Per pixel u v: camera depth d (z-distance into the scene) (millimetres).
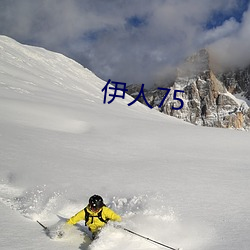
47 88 62375
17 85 50094
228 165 14242
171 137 23219
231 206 7844
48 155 13797
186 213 7168
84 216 5797
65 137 19328
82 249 5297
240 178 11367
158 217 6590
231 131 28156
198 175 11688
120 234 5590
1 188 8883
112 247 5266
